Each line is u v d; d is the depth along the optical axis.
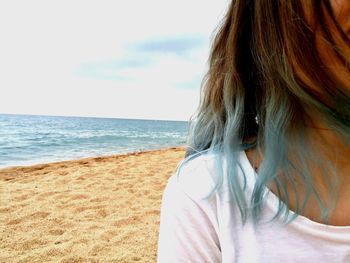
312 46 0.61
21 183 7.63
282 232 0.61
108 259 3.74
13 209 5.52
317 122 0.66
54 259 3.75
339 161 0.64
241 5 0.76
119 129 58.25
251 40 0.74
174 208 0.68
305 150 0.64
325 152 0.65
